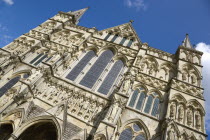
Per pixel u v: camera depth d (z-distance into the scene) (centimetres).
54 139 2784
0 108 2570
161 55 4409
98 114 2806
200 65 3950
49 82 3259
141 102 3241
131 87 3111
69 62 3844
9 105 2628
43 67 3253
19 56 3784
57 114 2594
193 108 3028
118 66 4012
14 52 3922
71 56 3956
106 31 5131
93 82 3528
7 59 3616
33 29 4881
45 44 4481
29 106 2758
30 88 2884
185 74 3791
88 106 2922
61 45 4466
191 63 3994
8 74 3538
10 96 2731
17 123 2531
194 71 3862
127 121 2836
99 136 2170
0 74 3388
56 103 2916
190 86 3444
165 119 2750
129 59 4100
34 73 3158
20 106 2722
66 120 2619
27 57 4044
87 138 2470
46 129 2788
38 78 3052
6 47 4122
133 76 3234
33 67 3722
